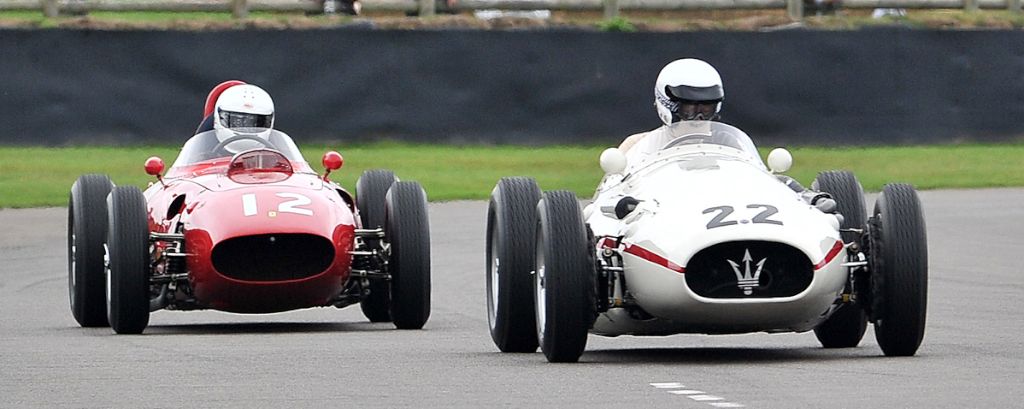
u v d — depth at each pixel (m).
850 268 31.89
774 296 30.31
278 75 92.19
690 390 27.23
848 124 95.44
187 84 91.62
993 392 26.50
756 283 30.12
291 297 39.31
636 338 39.03
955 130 96.88
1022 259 58.00
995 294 47.56
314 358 33.16
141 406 26.12
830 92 95.12
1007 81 97.38
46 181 83.69
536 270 33.00
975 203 78.31
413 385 28.45
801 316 30.69
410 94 93.25
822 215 31.66
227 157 43.22
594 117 94.19
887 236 31.25
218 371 30.70
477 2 107.56
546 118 94.12
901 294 31.16
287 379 29.41
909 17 105.69
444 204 78.88
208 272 38.72
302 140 92.50
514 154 93.31
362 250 42.09
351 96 92.81
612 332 33.12
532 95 93.94
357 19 98.62
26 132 90.75
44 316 45.41
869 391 26.77
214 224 39.03
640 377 29.25
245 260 38.91
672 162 34.59
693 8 108.38
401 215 41.34
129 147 91.38
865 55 95.44
